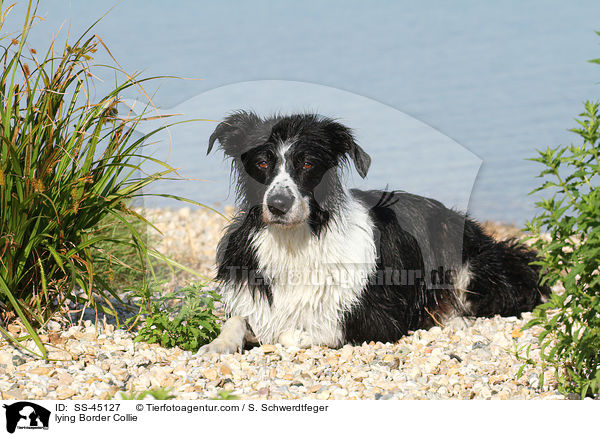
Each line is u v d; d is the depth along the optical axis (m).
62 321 5.74
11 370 4.94
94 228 5.96
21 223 5.32
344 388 4.90
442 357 5.43
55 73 5.62
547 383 5.01
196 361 5.26
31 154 5.41
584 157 4.36
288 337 6.00
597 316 4.34
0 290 5.36
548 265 4.48
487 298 7.11
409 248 6.55
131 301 6.84
